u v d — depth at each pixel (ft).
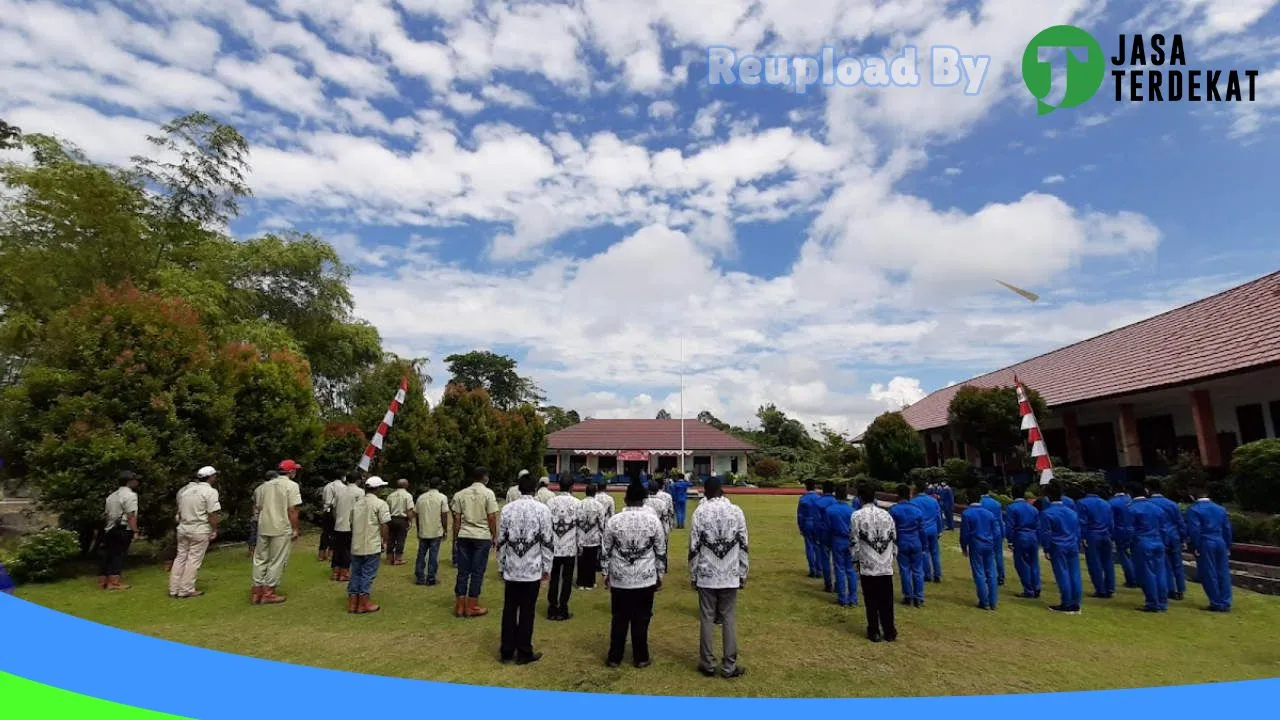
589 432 155.63
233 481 42.45
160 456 34.60
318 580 31.37
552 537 19.84
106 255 46.91
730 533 17.85
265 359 52.42
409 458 64.54
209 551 40.34
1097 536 28.63
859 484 22.25
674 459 146.72
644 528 18.53
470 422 73.72
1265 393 53.88
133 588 29.07
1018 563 28.55
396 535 35.76
